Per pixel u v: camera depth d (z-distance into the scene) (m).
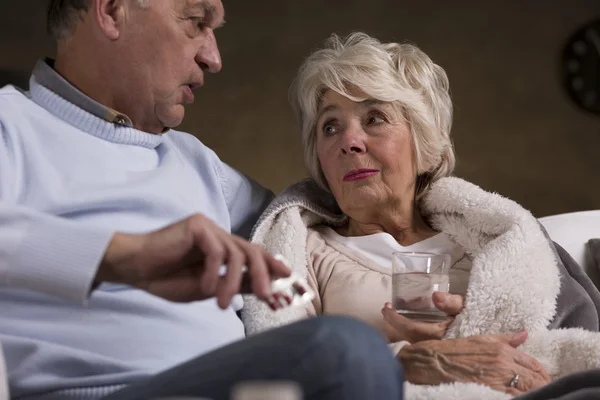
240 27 7.46
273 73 7.45
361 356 1.01
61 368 1.48
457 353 1.74
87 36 1.75
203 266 1.20
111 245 1.15
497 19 7.43
